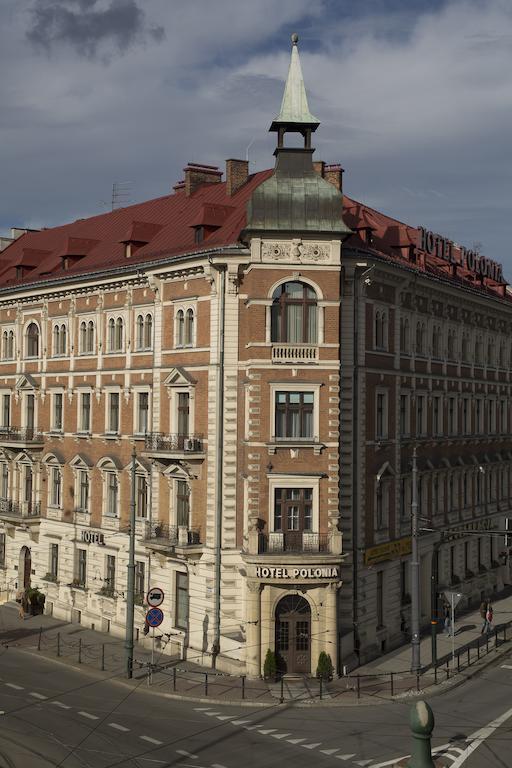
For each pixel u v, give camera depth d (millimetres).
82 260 56969
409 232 52562
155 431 47500
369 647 45062
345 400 44344
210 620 43344
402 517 49688
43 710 35469
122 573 49656
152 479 47219
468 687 40406
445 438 55594
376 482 46562
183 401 46188
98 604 50875
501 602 60594
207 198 55281
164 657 44781
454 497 57438
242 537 43188
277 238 42125
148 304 48906
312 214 42000
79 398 54062
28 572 58188
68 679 40531
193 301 45438
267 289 42031
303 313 42562
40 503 56781
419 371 52312
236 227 46188
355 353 44812
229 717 35281
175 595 45844
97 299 52781
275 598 41062
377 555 45781
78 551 53594
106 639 48469
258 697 37875
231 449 43656
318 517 42031
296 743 32094
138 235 52125
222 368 43781
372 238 51562
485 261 64188
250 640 40781
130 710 35844
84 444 53469
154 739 32188
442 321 56031
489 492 63500
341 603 43875
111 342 52062
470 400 60625
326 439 42219
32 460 56844
